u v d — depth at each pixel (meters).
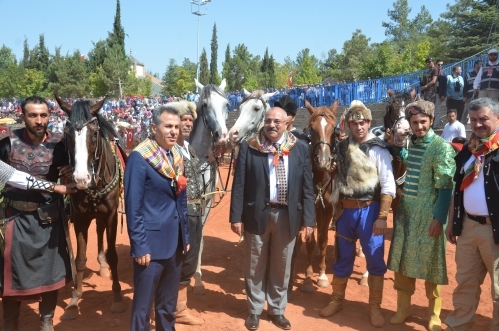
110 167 4.70
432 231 4.26
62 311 4.91
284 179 4.32
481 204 3.92
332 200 4.86
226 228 9.25
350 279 6.08
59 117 28.95
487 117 3.81
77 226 4.75
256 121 6.40
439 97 12.59
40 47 64.25
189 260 4.48
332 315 4.86
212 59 70.56
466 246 4.10
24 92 51.34
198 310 4.99
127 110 34.53
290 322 4.69
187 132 4.60
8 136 4.05
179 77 61.06
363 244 4.64
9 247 3.95
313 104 23.72
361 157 4.56
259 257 4.45
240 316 4.84
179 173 3.72
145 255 3.46
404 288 4.70
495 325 3.99
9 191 3.98
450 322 4.21
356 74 54.00
